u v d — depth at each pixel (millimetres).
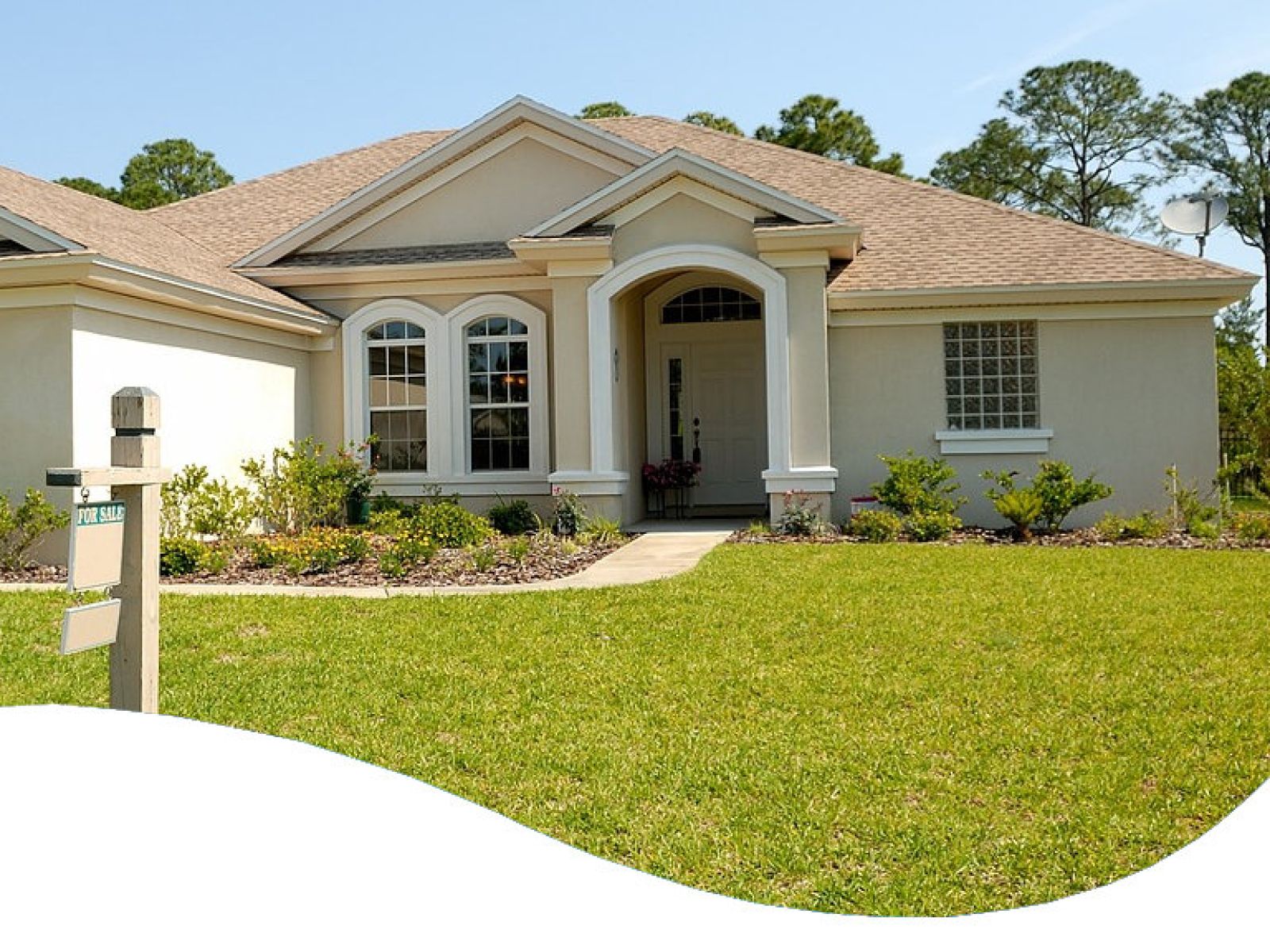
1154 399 14562
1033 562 10445
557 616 7766
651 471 16844
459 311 15734
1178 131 43531
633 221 14336
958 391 14938
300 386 15805
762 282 13984
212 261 15781
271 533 14008
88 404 11391
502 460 15820
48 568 11094
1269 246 42906
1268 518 12812
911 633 7098
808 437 13922
